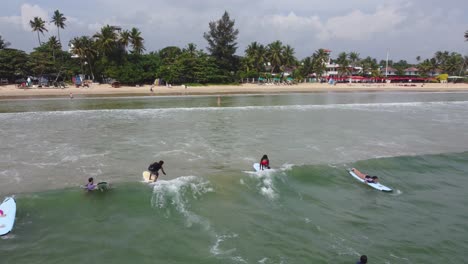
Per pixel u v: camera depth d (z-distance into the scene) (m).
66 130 26.11
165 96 58.78
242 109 40.66
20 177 15.06
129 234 10.46
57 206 11.94
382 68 142.38
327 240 10.45
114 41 74.00
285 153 20.03
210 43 94.62
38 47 82.25
